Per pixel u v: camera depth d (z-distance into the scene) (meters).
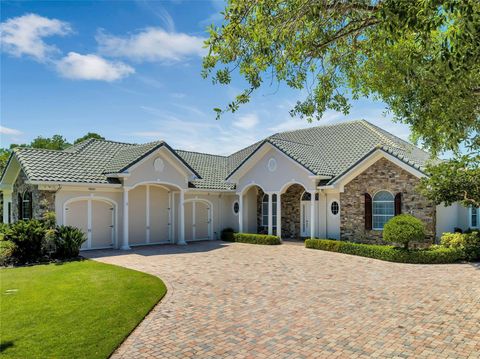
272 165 24.48
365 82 9.70
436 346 7.18
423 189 17.52
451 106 7.20
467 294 10.70
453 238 17.00
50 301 10.16
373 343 7.38
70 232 17.92
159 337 7.83
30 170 18.97
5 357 6.68
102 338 7.61
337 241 20.05
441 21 5.29
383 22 5.55
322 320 8.80
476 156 16.30
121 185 21.25
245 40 7.50
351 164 22.66
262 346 7.32
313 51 8.09
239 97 8.35
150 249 21.20
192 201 26.34
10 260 16.36
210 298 10.78
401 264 15.96
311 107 9.76
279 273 14.24
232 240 25.70
